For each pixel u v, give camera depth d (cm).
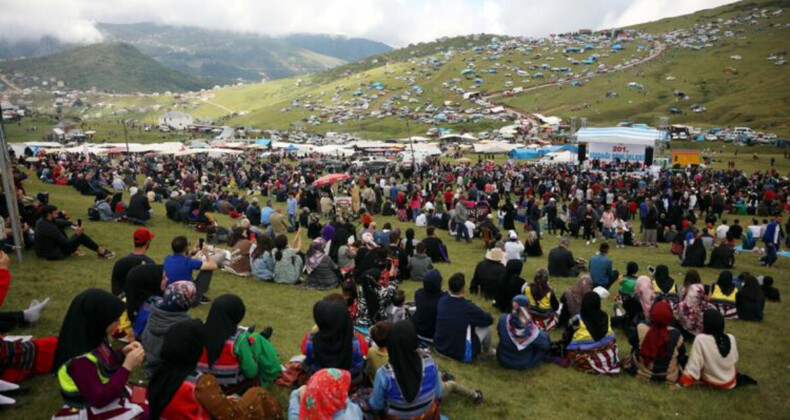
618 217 2516
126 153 6544
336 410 458
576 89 17412
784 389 773
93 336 465
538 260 1812
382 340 606
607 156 5697
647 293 964
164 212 2338
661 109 14675
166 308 585
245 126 18512
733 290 1141
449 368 773
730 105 13912
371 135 14662
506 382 752
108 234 1680
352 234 1694
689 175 5106
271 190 3722
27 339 627
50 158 4884
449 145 10975
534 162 7956
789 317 1152
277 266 1244
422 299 838
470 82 19950
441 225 2533
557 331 980
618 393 734
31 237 1298
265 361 575
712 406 702
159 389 455
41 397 575
